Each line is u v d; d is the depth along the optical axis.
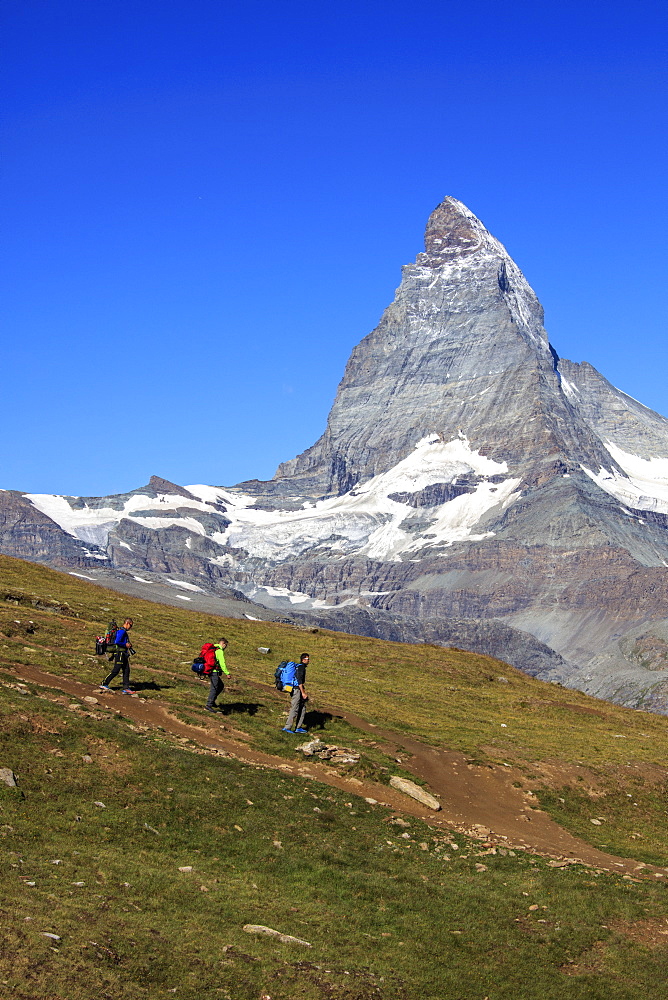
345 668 80.75
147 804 34.25
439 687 79.38
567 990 29.12
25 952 22.73
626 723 78.06
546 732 66.81
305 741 46.84
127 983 23.20
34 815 31.12
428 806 43.44
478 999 27.64
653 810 52.34
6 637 53.53
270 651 79.44
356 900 31.98
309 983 25.73
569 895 35.25
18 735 35.88
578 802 50.66
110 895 27.48
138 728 41.03
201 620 90.06
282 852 33.91
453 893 34.12
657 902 36.19
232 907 29.11
